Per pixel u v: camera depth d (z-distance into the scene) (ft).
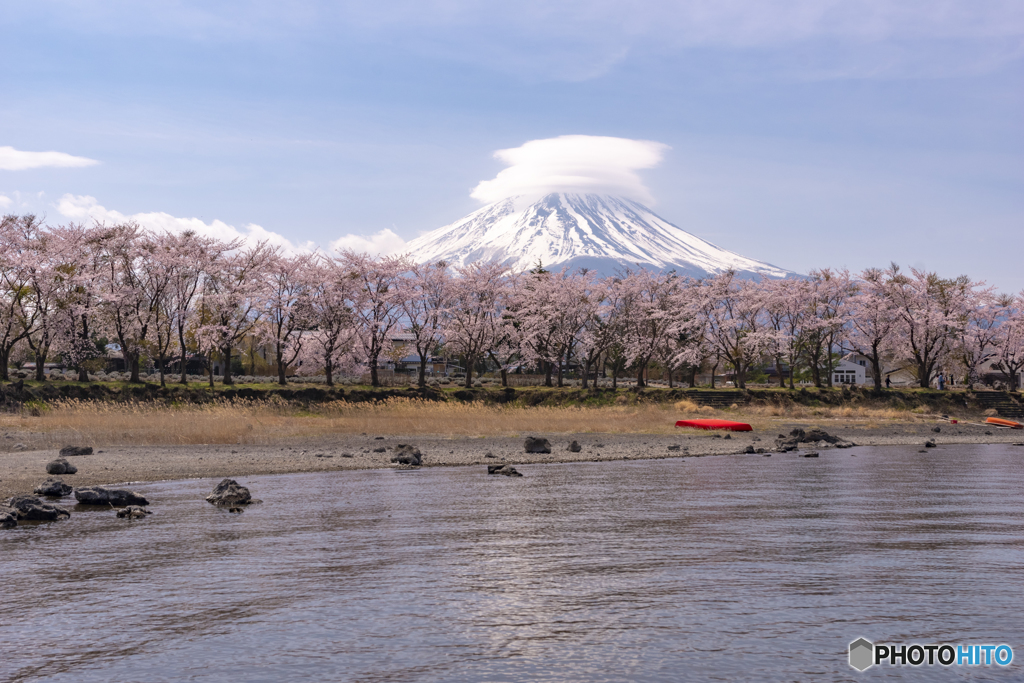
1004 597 29.96
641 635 25.50
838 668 22.74
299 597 29.55
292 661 23.09
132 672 22.24
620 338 232.32
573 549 38.40
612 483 66.13
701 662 23.16
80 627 26.03
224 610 27.91
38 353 177.17
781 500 56.08
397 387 201.36
